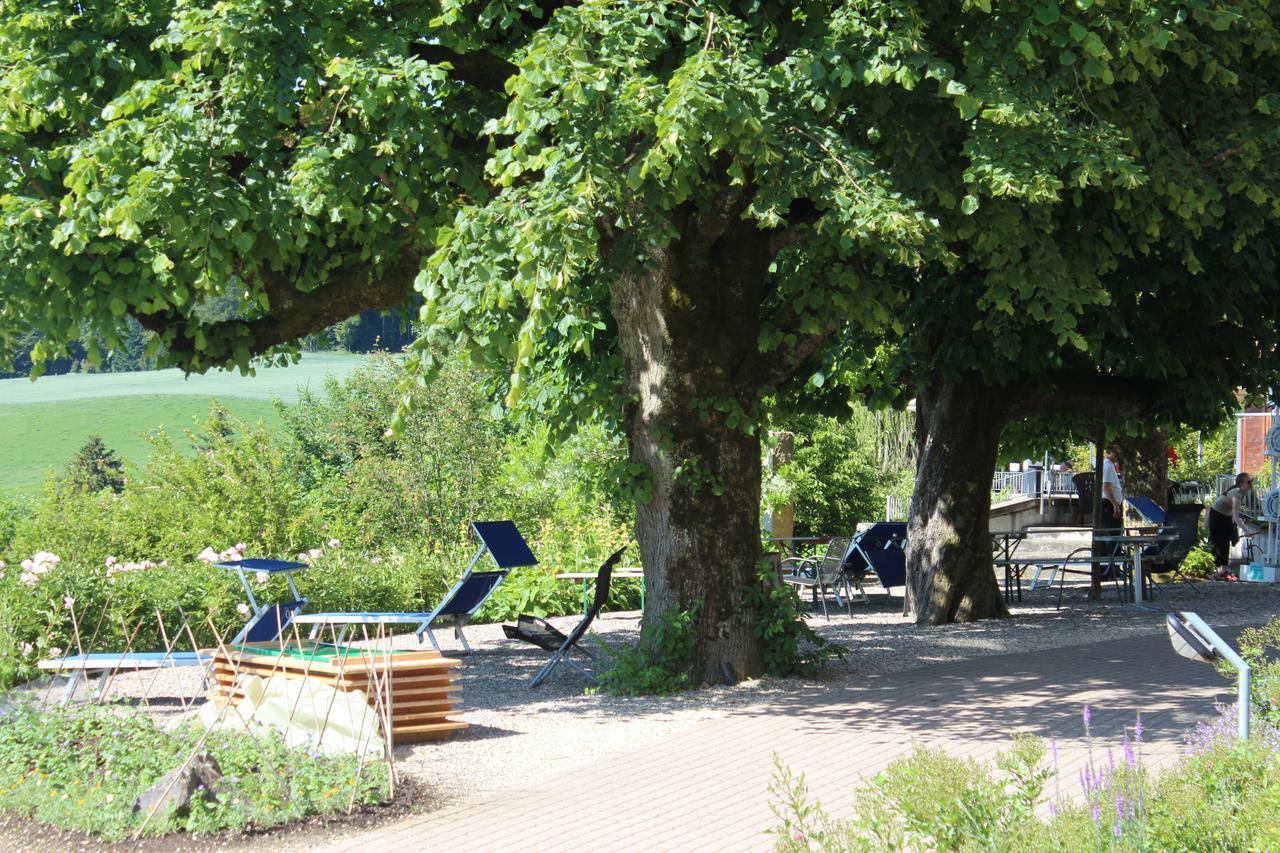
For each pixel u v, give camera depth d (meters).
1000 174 8.13
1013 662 11.35
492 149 9.39
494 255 7.72
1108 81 8.33
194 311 9.68
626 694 10.22
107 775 6.68
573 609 17.06
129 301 8.73
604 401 11.95
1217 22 8.59
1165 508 21.67
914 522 15.52
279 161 9.12
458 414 19.75
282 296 10.09
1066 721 8.50
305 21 8.79
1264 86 10.05
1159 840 4.00
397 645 13.46
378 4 9.57
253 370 10.27
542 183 7.94
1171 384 14.80
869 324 9.51
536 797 6.81
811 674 10.69
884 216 7.95
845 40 8.36
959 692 9.78
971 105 8.19
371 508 19.45
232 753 7.06
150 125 8.45
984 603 15.18
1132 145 9.06
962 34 8.97
